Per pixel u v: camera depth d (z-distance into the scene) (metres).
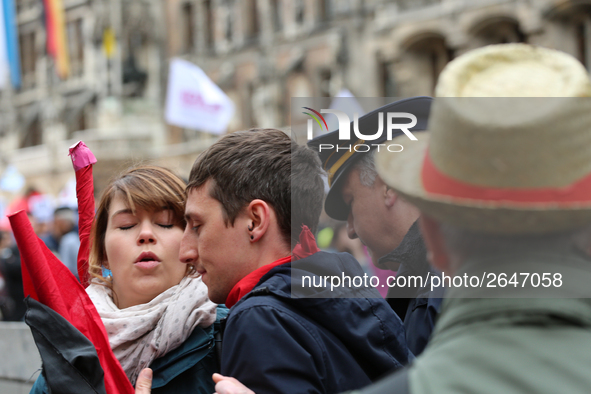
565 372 2.05
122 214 4.69
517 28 41.41
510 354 2.10
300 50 51.84
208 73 59.16
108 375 4.05
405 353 3.90
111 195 4.79
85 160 4.88
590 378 2.03
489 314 2.21
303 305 3.61
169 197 4.69
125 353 4.42
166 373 4.35
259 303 3.55
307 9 51.81
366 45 48.00
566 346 2.10
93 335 4.11
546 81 2.16
